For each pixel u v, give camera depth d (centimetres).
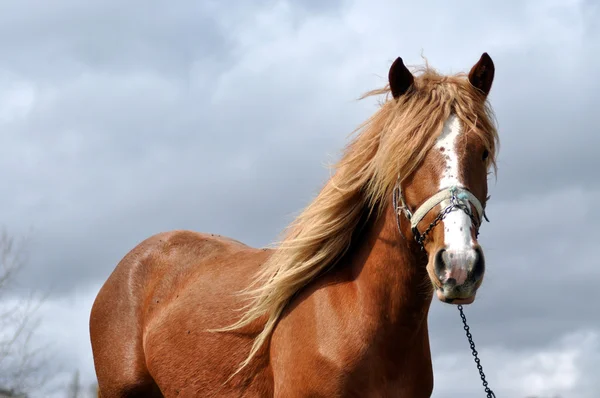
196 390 552
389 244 477
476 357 499
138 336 617
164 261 634
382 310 473
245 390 526
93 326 648
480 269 427
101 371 631
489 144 471
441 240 434
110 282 653
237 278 561
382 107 497
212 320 552
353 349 468
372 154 494
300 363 481
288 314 503
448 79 486
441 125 457
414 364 482
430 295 475
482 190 463
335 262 507
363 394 466
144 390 611
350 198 499
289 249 506
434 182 449
